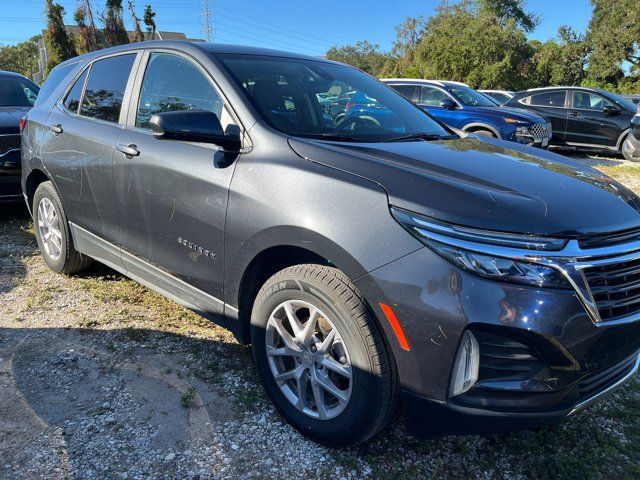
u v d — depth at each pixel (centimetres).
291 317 234
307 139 249
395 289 195
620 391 289
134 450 231
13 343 317
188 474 219
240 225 243
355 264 203
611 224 203
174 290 299
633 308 204
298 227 218
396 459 232
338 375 229
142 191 298
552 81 3709
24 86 687
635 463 234
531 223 192
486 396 193
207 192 259
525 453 239
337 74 339
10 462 222
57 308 364
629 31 3300
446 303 187
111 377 284
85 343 319
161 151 287
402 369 201
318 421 231
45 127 400
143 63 330
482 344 187
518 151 292
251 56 309
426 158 241
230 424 250
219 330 338
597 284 193
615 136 1140
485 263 185
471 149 276
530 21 5050
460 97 1075
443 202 198
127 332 332
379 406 209
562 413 196
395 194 204
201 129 244
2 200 533
